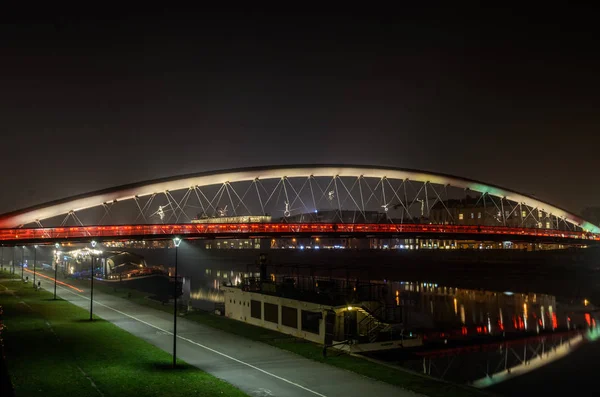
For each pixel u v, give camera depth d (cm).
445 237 14600
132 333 5003
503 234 15775
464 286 12950
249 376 3466
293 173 14438
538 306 9612
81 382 3131
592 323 7844
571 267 13512
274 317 5356
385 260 18238
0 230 9050
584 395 4378
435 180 16988
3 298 7781
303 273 17100
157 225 10850
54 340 4416
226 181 13312
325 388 3225
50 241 9562
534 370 5141
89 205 11381
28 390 2911
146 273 11675
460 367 5181
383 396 3092
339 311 4641
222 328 5381
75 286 10300
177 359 3894
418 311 8919
